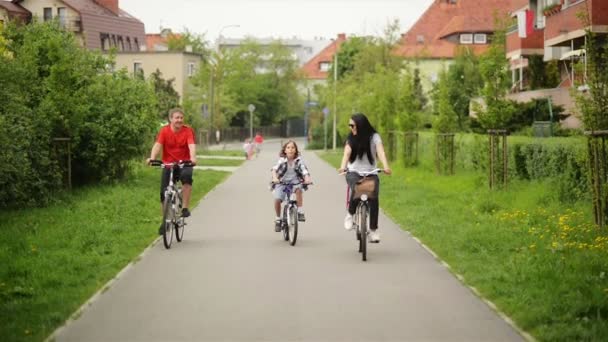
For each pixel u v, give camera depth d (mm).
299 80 122875
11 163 17344
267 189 27109
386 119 42250
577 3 33156
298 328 8234
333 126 70000
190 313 8859
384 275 11148
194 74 85125
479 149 26750
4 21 24172
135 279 10836
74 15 80062
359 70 73188
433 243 13984
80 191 23000
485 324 8406
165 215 13633
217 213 19516
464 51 57375
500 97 22766
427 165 34219
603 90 14828
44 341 7645
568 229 14555
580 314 8523
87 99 24172
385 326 8320
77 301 9289
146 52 84375
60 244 13500
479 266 11484
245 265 11977
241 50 114750
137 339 7816
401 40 74562
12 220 16562
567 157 19297
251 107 81688
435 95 33312
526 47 43281
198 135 67688
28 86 20750
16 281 10453
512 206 19141
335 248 13750
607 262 11359
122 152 25297
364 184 12562
